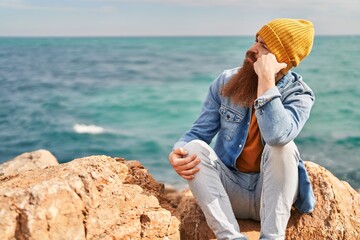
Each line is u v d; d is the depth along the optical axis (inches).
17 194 100.3
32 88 1213.1
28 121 762.2
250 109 127.9
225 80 134.6
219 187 123.3
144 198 125.3
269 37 122.0
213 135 139.2
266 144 121.4
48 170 120.6
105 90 1137.4
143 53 2903.5
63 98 1013.2
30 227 96.7
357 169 438.9
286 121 114.3
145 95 1029.8
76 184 108.6
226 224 119.9
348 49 2332.7
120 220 115.0
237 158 132.0
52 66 1980.8
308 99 125.3
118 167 141.5
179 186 417.4
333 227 135.3
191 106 882.1
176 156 125.5
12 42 6235.2
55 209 101.7
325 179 145.5
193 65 1921.8
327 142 533.6
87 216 107.6
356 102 831.1
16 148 603.5
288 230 136.0
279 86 124.4
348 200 146.0
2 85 1298.0
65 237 101.7
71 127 705.6
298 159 122.3
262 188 122.5
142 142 609.0
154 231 119.2
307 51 124.8
